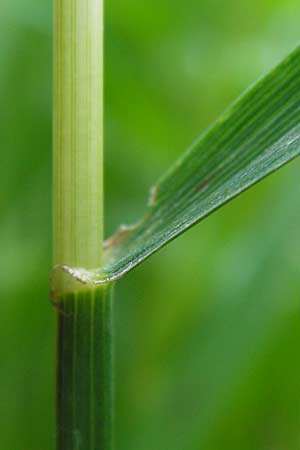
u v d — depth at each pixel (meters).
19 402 0.20
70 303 0.12
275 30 0.21
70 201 0.12
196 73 0.21
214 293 0.20
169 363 0.19
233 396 0.18
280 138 0.12
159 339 0.20
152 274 0.21
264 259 0.19
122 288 0.21
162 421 0.19
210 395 0.18
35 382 0.20
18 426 0.19
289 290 0.19
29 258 0.21
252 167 0.11
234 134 0.12
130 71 0.22
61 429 0.12
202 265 0.21
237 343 0.19
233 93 0.21
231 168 0.12
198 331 0.19
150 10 0.21
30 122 0.21
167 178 0.12
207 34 0.21
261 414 0.18
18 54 0.20
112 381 0.12
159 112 0.22
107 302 0.12
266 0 0.21
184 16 0.21
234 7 0.21
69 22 0.11
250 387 0.18
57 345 0.12
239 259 0.20
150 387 0.19
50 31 0.21
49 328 0.21
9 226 0.21
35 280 0.21
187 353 0.19
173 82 0.22
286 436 0.18
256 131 0.12
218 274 0.20
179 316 0.20
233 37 0.21
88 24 0.11
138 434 0.19
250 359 0.18
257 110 0.12
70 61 0.11
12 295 0.21
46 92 0.21
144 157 0.22
